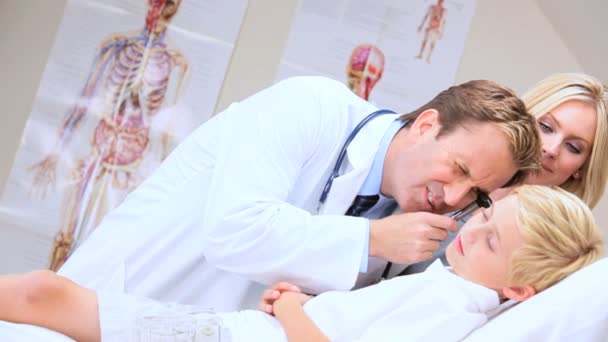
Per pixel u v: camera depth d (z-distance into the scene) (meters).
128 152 2.92
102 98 2.91
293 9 2.96
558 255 1.51
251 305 1.71
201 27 2.94
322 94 1.70
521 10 3.00
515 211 1.56
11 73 2.89
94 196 2.90
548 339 1.37
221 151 1.67
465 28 3.00
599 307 1.38
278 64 2.95
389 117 1.73
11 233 2.87
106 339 1.42
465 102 1.58
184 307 1.53
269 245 1.54
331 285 1.57
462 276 1.58
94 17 2.91
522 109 1.58
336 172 1.68
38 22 2.90
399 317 1.47
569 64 2.98
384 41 2.98
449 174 1.53
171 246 1.69
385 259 1.72
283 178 1.59
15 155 2.88
